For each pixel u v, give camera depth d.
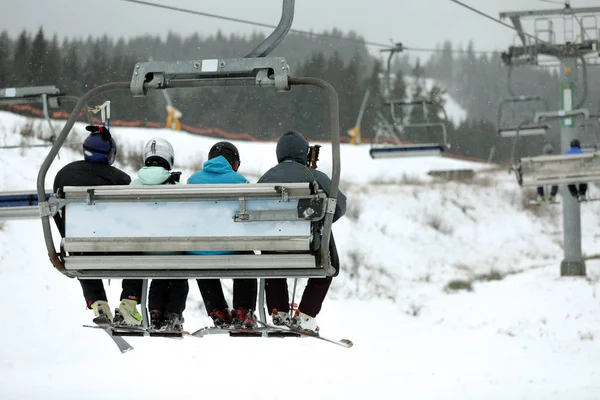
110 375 18.30
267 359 20.58
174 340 22.41
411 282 40.00
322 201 8.97
